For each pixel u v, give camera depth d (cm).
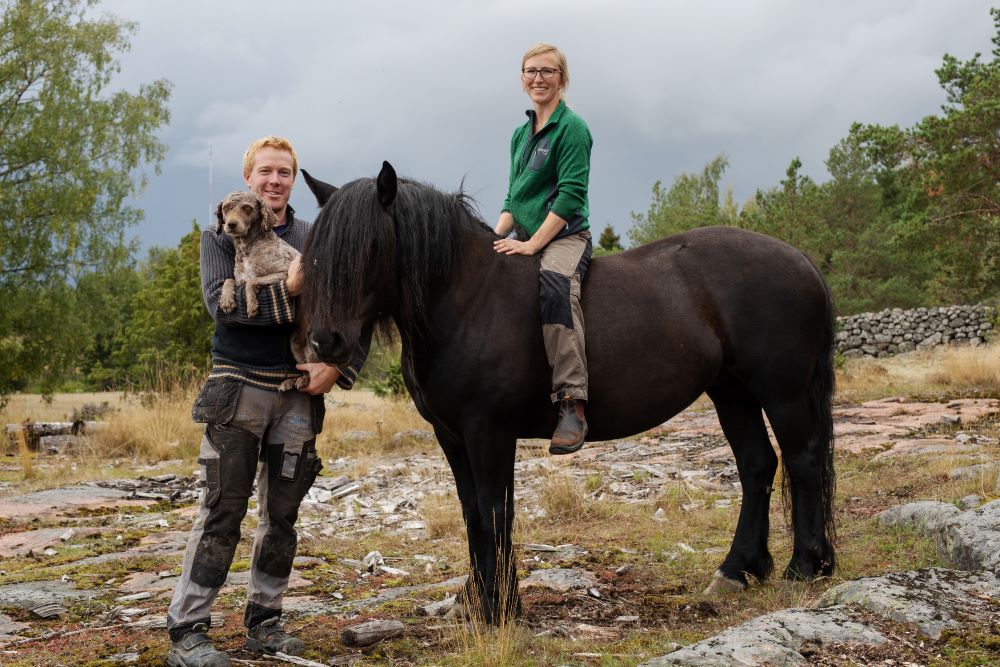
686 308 383
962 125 1689
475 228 360
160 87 2209
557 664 302
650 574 435
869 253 2931
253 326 321
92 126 2059
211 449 318
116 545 568
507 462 348
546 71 379
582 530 550
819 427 410
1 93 2028
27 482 890
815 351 404
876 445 729
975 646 284
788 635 289
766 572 411
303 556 511
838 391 1316
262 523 339
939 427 801
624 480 713
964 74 1828
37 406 2197
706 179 3197
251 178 355
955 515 441
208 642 312
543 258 358
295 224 363
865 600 321
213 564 313
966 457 602
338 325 303
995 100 1658
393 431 1113
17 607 409
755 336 393
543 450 890
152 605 412
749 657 271
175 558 514
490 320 343
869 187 3194
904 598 317
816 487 404
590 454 869
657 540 504
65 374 2142
